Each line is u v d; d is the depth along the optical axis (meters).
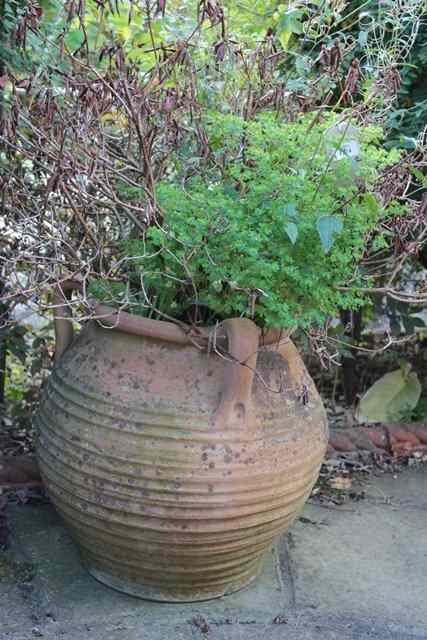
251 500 1.92
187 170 2.20
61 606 2.12
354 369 3.81
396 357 4.00
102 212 2.21
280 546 2.54
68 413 1.99
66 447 1.97
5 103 2.21
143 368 1.93
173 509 1.89
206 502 1.88
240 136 2.08
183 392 1.90
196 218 1.85
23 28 1.94
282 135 1.89
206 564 2.03
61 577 2.27
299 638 2.05
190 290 2.05
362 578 2.38
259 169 1.89
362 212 1.89
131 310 2.16
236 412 1.89
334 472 3.15
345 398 3.85
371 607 2.22
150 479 1.87
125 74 1.89
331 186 1.87
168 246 1.90
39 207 2.15
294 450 1.99
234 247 1.77
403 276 3.64
